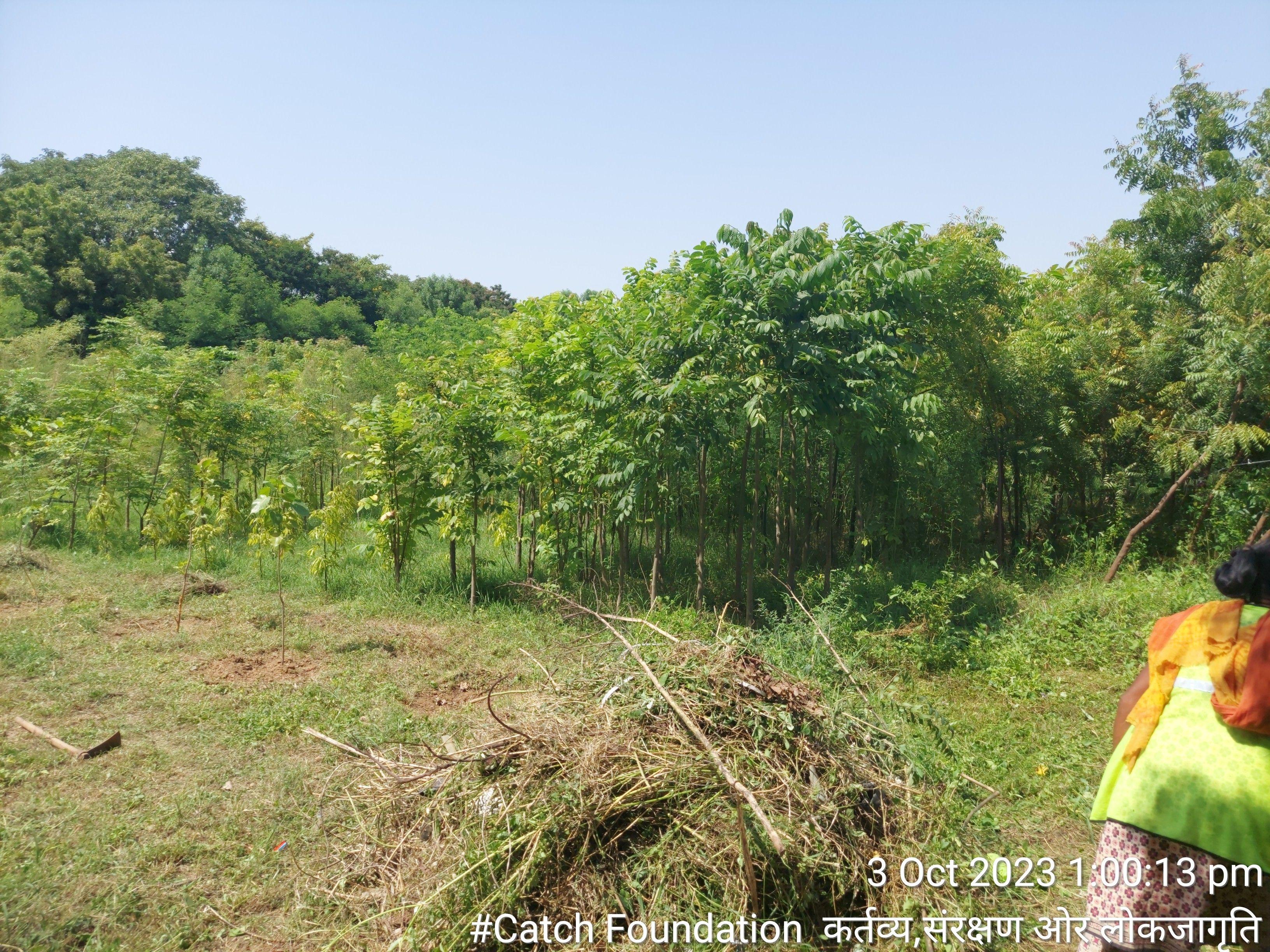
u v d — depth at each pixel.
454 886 3.46
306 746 5.52
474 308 49.41
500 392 10.29
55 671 6.80
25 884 3.78
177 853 4.16
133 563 11.33
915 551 12.15
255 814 4.54
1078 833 4.34
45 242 33.25
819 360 8.31
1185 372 10.41
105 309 34.47
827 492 11.66
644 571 10.88
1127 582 8.81
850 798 3.85
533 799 3.79
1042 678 6.74
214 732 5.71
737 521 11.81
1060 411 10.99
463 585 10.26
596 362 9.38
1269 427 9.82
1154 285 11.96
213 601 9.40
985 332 10.68
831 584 9.28
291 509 9.50
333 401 17.42
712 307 8.42
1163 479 10.82
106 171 48.34
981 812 4.21
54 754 5.27
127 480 13.23
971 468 11.18
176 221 47.62
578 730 4.20
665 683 4.33
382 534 10.23
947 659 7.29
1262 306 9.15
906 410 9.05
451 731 5.61
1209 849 2.39
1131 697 2.80
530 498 11.14
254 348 31.73
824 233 11.13
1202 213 11.02
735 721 4.07
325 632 8.30
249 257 43.16
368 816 4.30
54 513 12.62
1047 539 12.35
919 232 9.52
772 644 6.25
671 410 8.17
